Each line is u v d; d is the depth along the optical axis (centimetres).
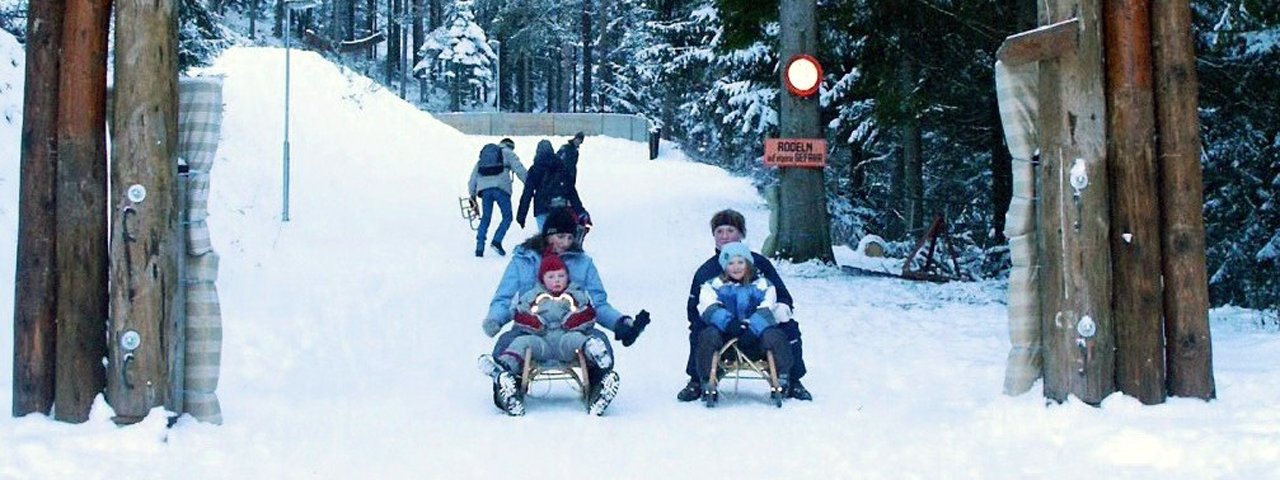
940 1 2019
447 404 789
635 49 6169
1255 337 1039
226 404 748
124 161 638
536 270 785
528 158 3550
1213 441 594
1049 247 688
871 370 927
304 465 601
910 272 1723
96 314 647
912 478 567
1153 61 688
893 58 2117
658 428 710
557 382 887
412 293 1358
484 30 7431
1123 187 679
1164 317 695
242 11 8069
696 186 3097
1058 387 684
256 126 2677
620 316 781
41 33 643
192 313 673
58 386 646
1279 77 1689
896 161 2914
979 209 2941
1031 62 694
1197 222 689
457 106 6750
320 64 3409
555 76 8131
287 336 1048
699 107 3384
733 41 2252
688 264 1695
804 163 1798
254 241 1678
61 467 570
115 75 641
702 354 782
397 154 2975
